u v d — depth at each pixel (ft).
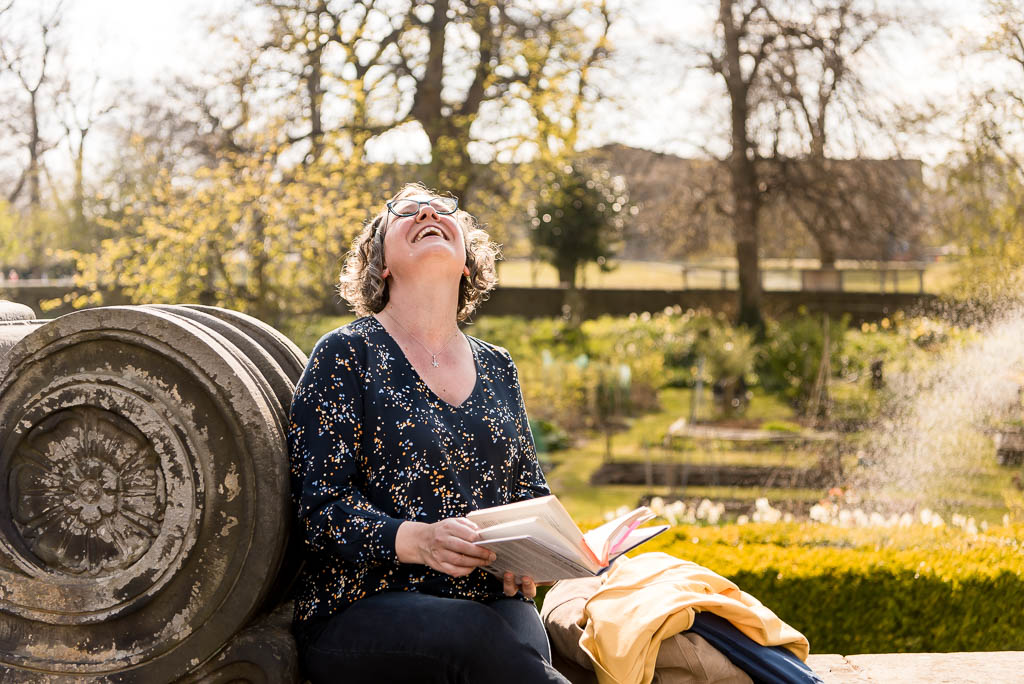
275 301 33.55
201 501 5.70
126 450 5.82
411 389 6.12
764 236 65.57
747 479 28.25
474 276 7.21
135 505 5.81
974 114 26.27
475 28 44.98
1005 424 17.49
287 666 5.70
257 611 5.91
